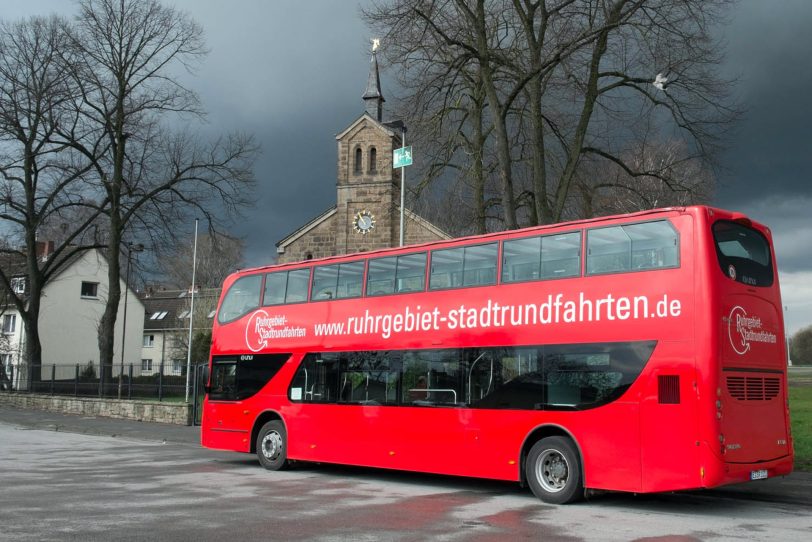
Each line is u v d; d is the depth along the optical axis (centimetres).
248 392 1738
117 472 1565
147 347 7962
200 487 1337
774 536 889
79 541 831
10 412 3691
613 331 1131
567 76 2328
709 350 1027
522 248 1287
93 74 3784
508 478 1223
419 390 1384
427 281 1422
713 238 1075
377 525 952
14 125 3831
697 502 1196
